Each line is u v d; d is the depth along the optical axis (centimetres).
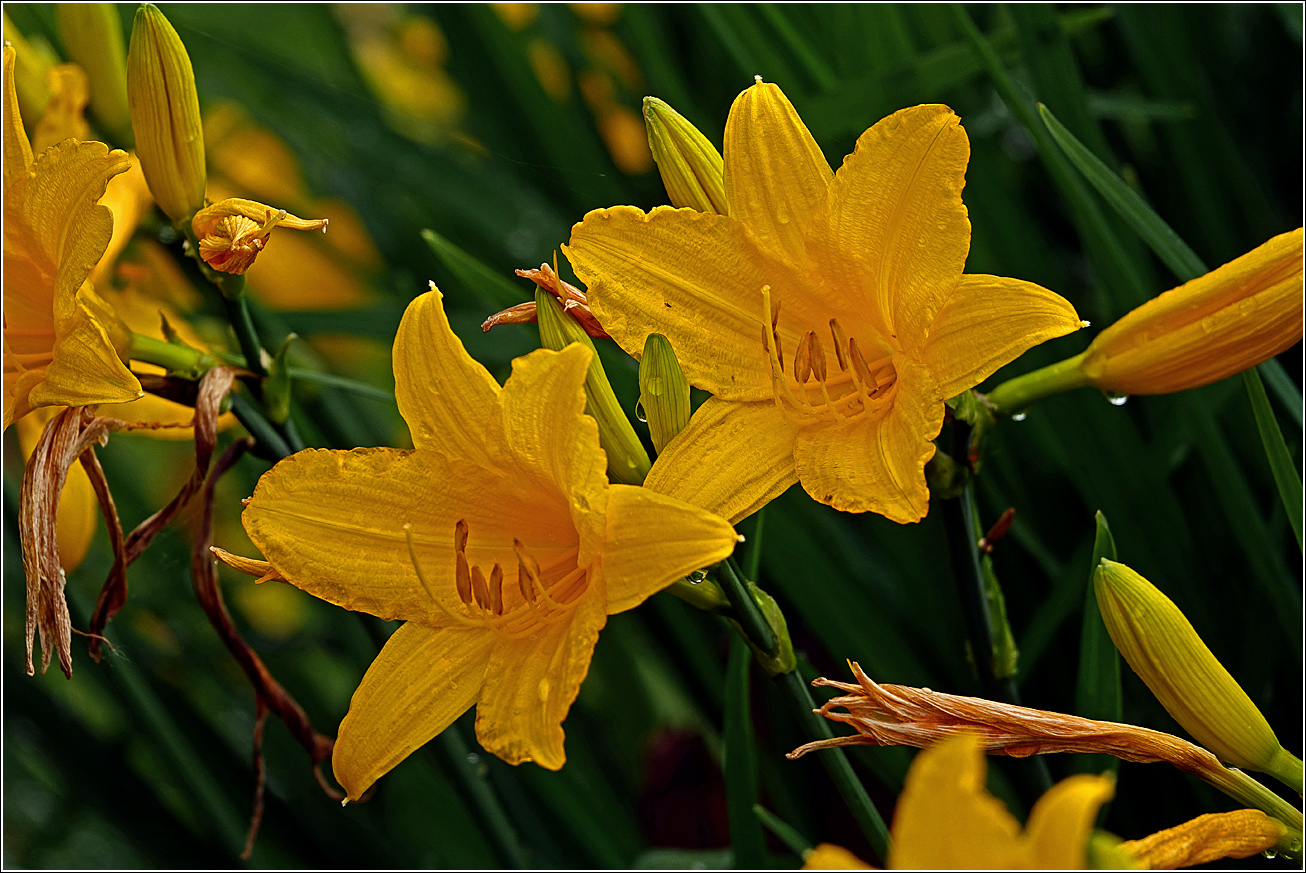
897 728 83
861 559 98
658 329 85
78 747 96
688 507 82
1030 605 95
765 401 85
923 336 84
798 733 96
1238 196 97
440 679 84
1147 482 93
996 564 96
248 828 97
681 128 85
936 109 84
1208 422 91
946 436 89
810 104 94
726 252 85
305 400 96
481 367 83
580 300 85
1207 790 92
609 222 85
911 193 84
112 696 97
